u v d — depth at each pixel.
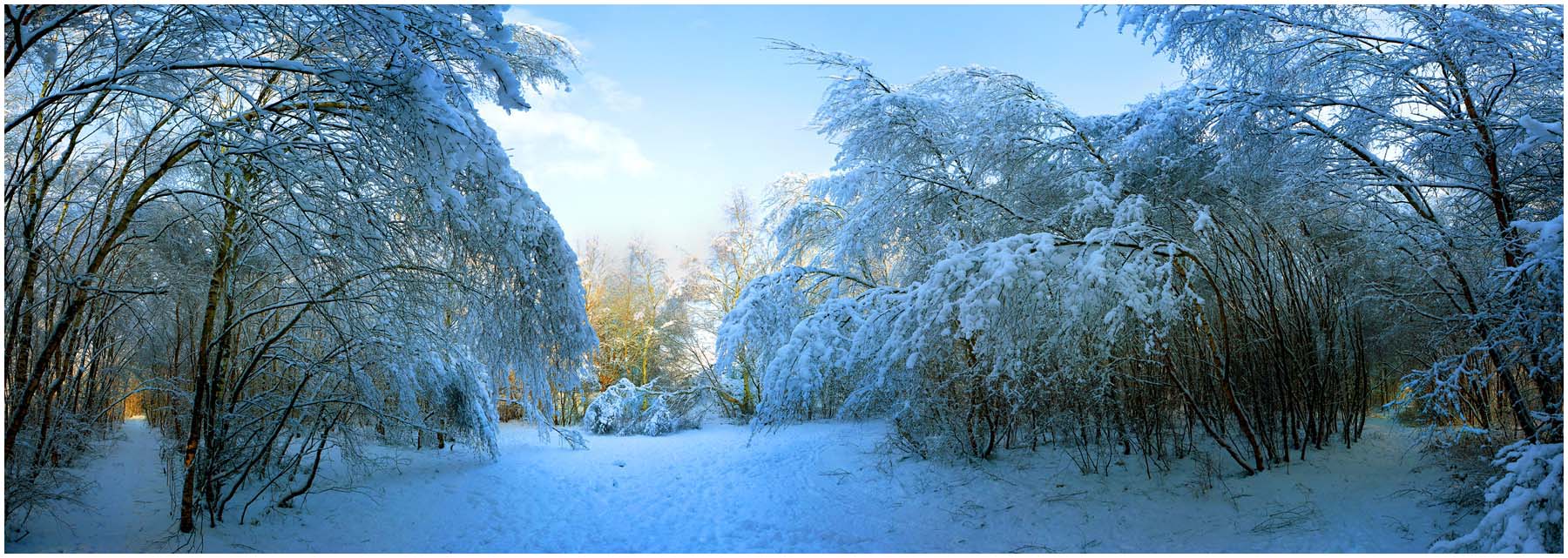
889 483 10.21
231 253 7.80
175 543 7.20
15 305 6.73
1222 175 8.68
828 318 12.28
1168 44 8.16
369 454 11.61
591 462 13.21
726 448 14.69
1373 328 9.98
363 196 7.14
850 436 13.55
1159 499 8.14
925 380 10.80
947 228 11.39
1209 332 8.09
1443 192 8.12
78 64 6.61
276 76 7.00
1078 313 7.36
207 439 7.69
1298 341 9.01
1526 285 6.04
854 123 12.14
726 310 22.75
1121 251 7.89
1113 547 7.18
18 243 6.71
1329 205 8.27
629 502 10.42
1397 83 7.43
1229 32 7.82
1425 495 7.03
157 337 11.70
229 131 5.86
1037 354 8.59
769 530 8.84
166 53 6.52
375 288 7.82
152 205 9.14
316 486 9.77
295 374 9.80
